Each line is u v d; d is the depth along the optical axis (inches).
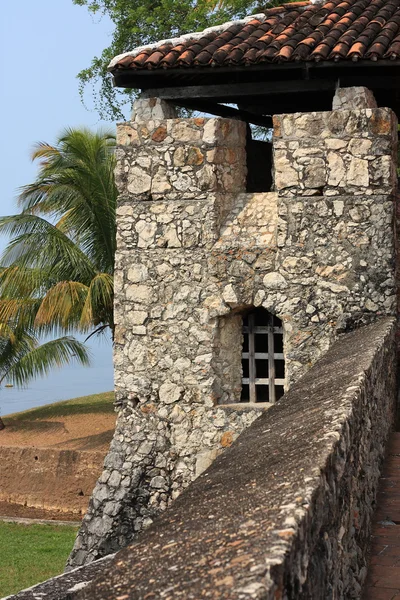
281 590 116.8
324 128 442.0
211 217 459.8
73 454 786.2
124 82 471.8
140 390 474.9
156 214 468.4
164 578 119.2
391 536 253.9
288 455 179.6
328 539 166.9
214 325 462.3
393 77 442.9
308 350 446.6
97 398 1021.8
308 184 444.5
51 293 781.9
